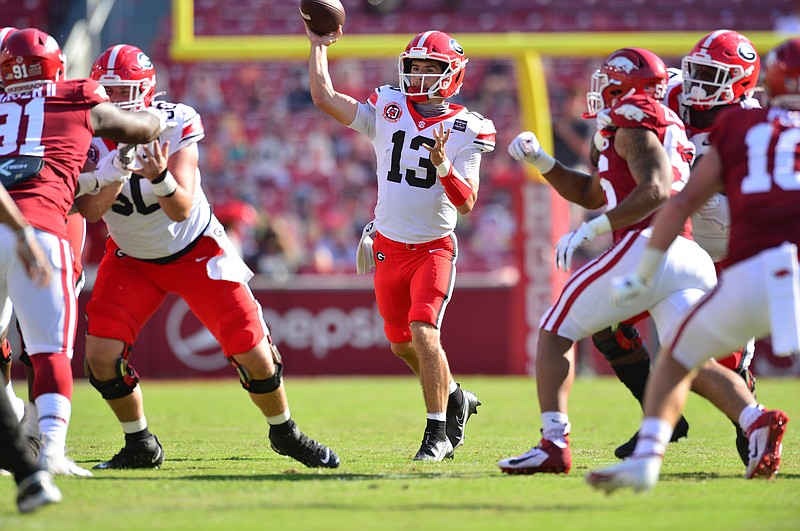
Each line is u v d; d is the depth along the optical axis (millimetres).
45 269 13414
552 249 43406
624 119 15430
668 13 64500
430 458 18359
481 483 14977
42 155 14773
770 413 15312
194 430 24672
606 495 13141
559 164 17672
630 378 18641
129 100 17000
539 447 15711
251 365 16703
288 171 60000
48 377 14703
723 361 17859
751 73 18125
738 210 13070
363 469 16953
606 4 65000
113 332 16656
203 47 47062
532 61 44406
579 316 15523
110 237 17281
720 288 12914
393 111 19484
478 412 29141
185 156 16844
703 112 18500
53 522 11922
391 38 46062
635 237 15258
